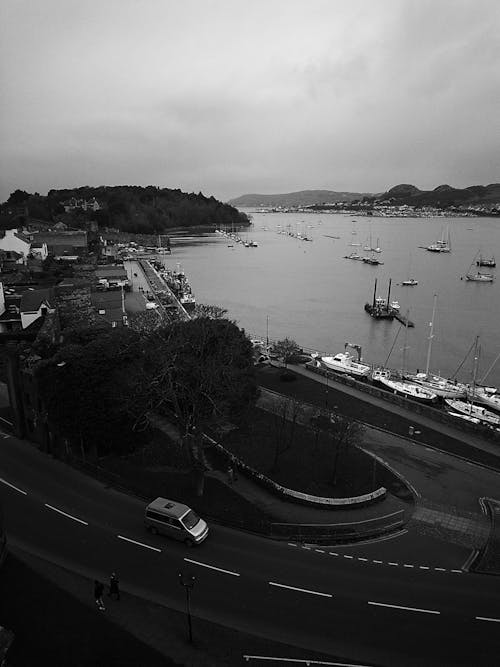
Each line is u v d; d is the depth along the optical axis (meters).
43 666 32.31
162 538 46.31
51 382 57.44
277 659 33.66
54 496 52.47
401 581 41.72
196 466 53.09
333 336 157.62
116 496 52.78
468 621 37.53
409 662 33.81
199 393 55.38
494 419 93.25
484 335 155.75
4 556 42.22
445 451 64.94
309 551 45.34
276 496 53.22
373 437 68.44
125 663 32.88
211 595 39.34
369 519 50.56
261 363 101.06
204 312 103.38
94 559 43.22
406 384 109.19
